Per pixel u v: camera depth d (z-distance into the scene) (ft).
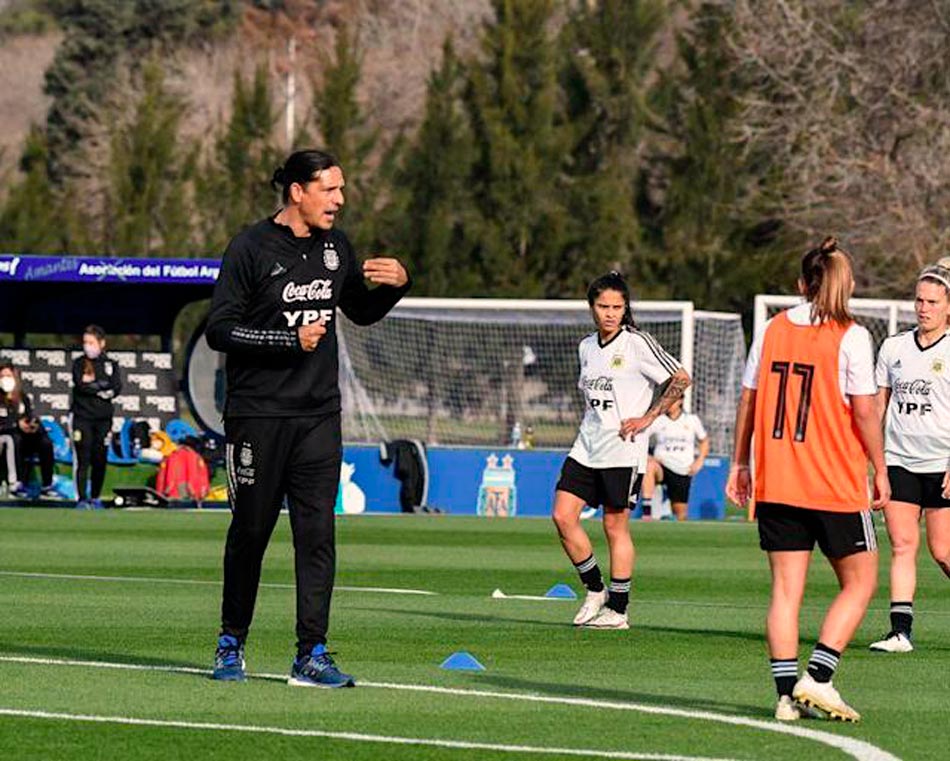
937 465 117.29
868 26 404.77
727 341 292.40
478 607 135.33
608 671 100.58
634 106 413.39
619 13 413.59
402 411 369.09
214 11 628.28
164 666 98.27
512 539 208.13
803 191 388.78
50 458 254.27
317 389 90.79
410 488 259.80
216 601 134.82
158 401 267.39
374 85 589.32
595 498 123.75
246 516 91.56
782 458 83.66
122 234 426.92
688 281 403.54
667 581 161.48
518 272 405.39
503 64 410.11
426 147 409.28
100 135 544.21
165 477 253.44
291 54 585.22
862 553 83.71
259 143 435.94
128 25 607.37
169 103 449.48
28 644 107.86
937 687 97.76
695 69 409.90
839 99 406.00
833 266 83.71
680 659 106.52
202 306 394.32
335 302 91.40
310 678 91.25
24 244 428.15
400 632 118.01
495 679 96.22
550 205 406.82
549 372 367.25
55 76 589.73
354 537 209.26
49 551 180.24
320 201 89.76
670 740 78.18
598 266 404.57
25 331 269.85
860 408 82.99
